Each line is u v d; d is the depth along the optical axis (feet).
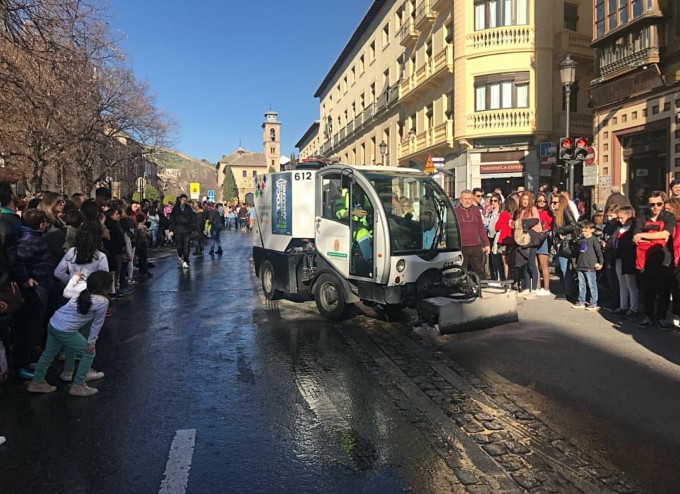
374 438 12.67
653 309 22.67
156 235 72.79
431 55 84.28
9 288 16.10
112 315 27.07
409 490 10.37
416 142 88.43
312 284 26.89
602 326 23.08
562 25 67.72
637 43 43.47
